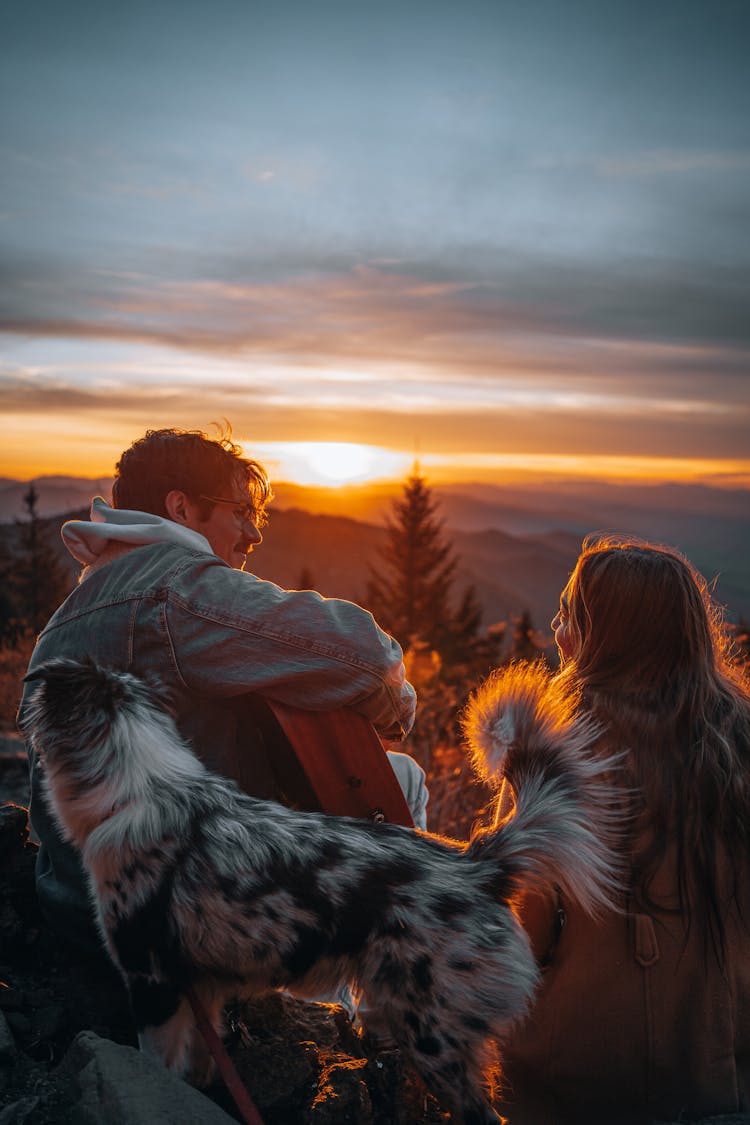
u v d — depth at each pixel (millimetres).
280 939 2432
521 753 2721
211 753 2955
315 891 2422
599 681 2961
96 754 2533
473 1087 2424
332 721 2930
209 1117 2260
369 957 2432
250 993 2600
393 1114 2713
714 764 2816
